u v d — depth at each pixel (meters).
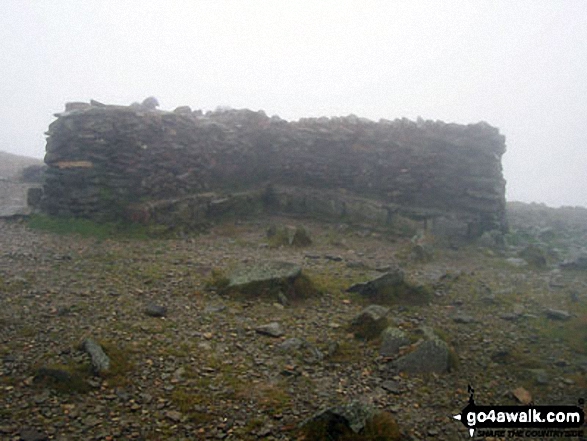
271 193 17.95
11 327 6.58
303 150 18.25
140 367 5.82
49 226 12.47
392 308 8.68
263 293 8.59
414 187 16.44
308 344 6.80
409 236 14.96
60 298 7.80
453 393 5.88
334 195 16.89
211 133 16.77
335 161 17.70
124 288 8.55
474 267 12.55
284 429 4.79
